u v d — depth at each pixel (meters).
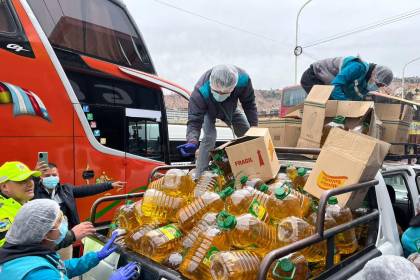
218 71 3.80
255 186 2.77
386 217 2.78
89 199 5.26
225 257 1.99
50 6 5.05
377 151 2.46
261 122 4.18
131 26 6.16
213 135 4.21
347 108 3.44
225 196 2.56
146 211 2.81
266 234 2.23
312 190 2.63
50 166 3.71
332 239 2.22
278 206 2.43
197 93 4.09
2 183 2.88
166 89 6.40
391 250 2.71
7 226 2.64
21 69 4.62
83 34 5.39
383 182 2.86
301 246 1.95
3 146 4.43
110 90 5.64
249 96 4.36
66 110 5.02
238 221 2.19
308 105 3.52
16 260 1.97
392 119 3.96
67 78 5.07
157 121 6.33
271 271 1.99
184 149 3.97
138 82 6.02
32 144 4.67
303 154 3.42
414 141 4.50
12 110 4.52
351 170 2.47
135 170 5.91
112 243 2.61
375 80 4.67
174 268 2.33
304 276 2.11
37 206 2.06
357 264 2.37
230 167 3.17
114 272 2.34
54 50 4.99
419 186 3.56
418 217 2.71
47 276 1.94
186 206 2.65
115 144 5.65
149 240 2.42
